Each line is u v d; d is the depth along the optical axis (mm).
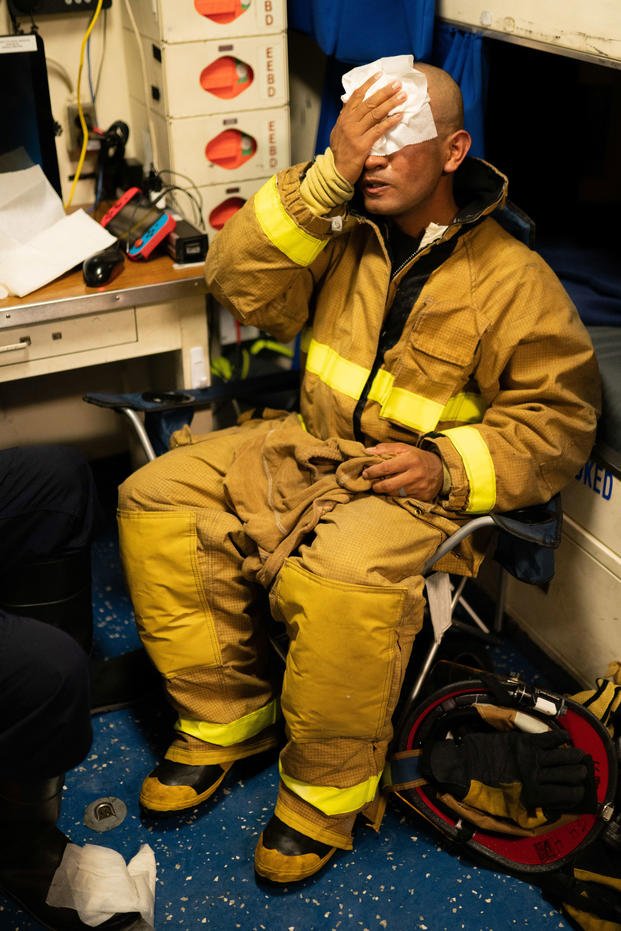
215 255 1909
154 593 1814
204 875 1759
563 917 1716
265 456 1875
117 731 2041
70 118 2438
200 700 1849
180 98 2221
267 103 2311
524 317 1716
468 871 1787
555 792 1712
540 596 2152
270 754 1999
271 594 1671
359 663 1566
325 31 2230
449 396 1795
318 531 1662
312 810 1707
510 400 1762
